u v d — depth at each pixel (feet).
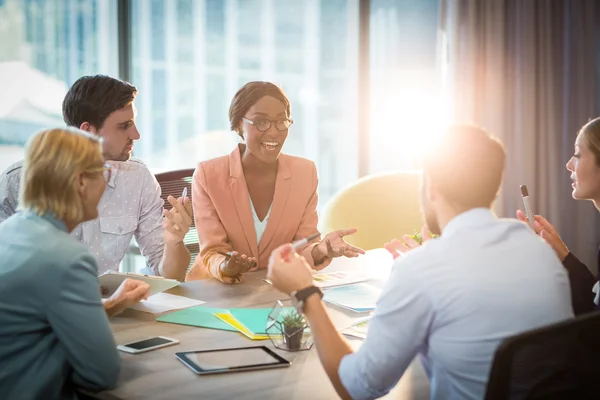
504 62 14.49
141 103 14.74
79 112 7.61
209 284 7.23
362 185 11.42
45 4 13.83
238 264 7.12
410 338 3.96
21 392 4.63
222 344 5.33
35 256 4.59
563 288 4.09
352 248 7.50
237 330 5.67
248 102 8.13
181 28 14.75
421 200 4.43
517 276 3.93
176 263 7.52
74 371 4.66
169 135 14.89
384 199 11.39
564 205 14.94
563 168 14.88
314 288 4.42
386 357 3.96
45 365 4.66
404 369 4.06
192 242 10.30
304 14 14.93
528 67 14.51
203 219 8.28
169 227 7.46
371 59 14.90
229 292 6.89
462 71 14.32
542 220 6.88
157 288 6.27
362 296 6.60
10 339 4.65
